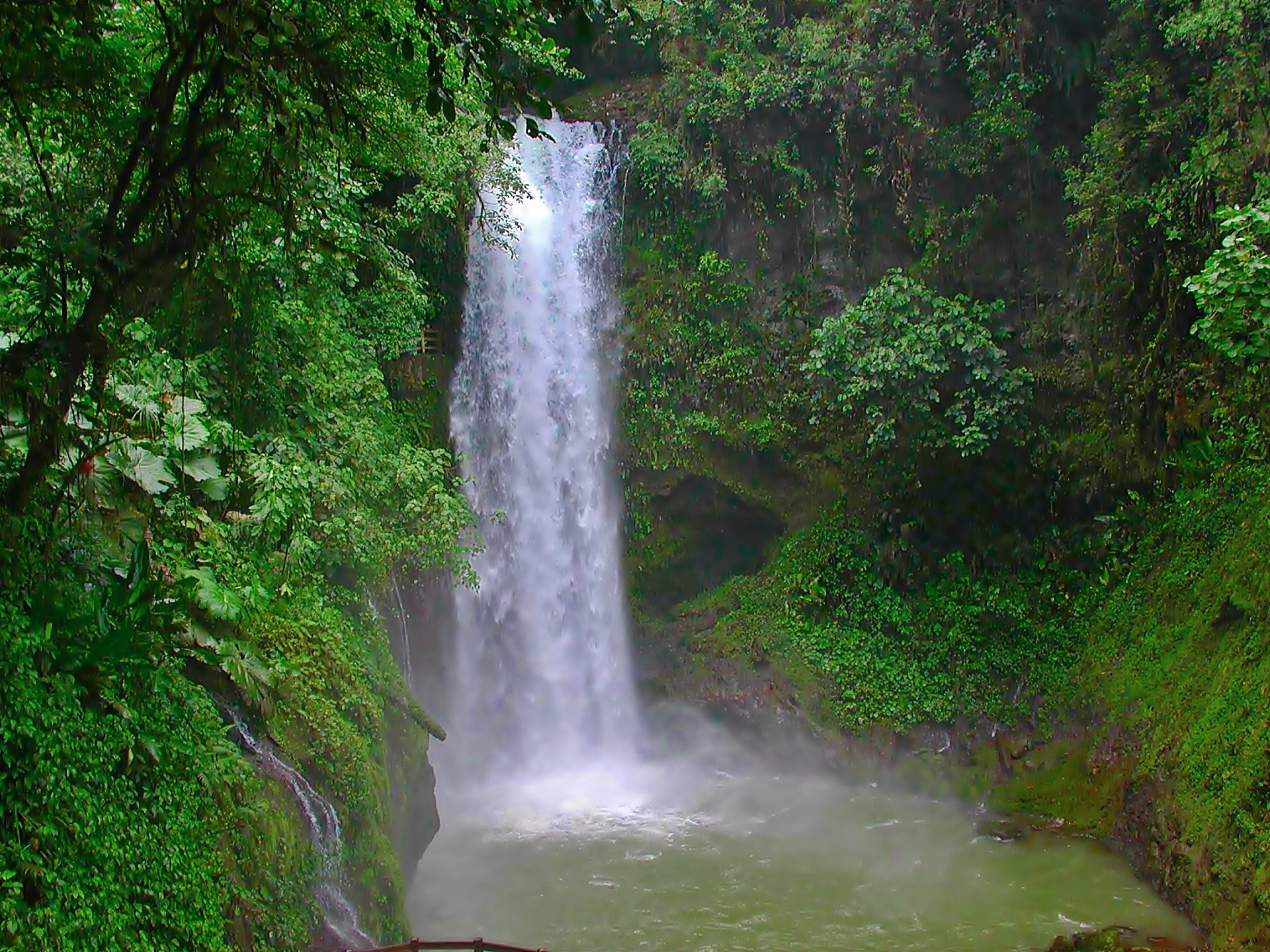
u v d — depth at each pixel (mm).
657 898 13195
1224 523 14781
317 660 10859
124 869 6562
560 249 20172
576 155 20391
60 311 7668
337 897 9352
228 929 7328
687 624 19562
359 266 16750
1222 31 14219
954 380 16922
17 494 6945
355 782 10219
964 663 17016
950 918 12617
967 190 18422
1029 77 17312
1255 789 11219
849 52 18984
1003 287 18109
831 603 18359
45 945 5734
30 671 6434
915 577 17906
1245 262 11172
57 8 6215
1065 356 17547
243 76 7000
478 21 6129
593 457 20016
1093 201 16375
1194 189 15258
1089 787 15031
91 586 7809
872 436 16969
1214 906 11414
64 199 7117
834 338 17000
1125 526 16688
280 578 11016
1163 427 16375
